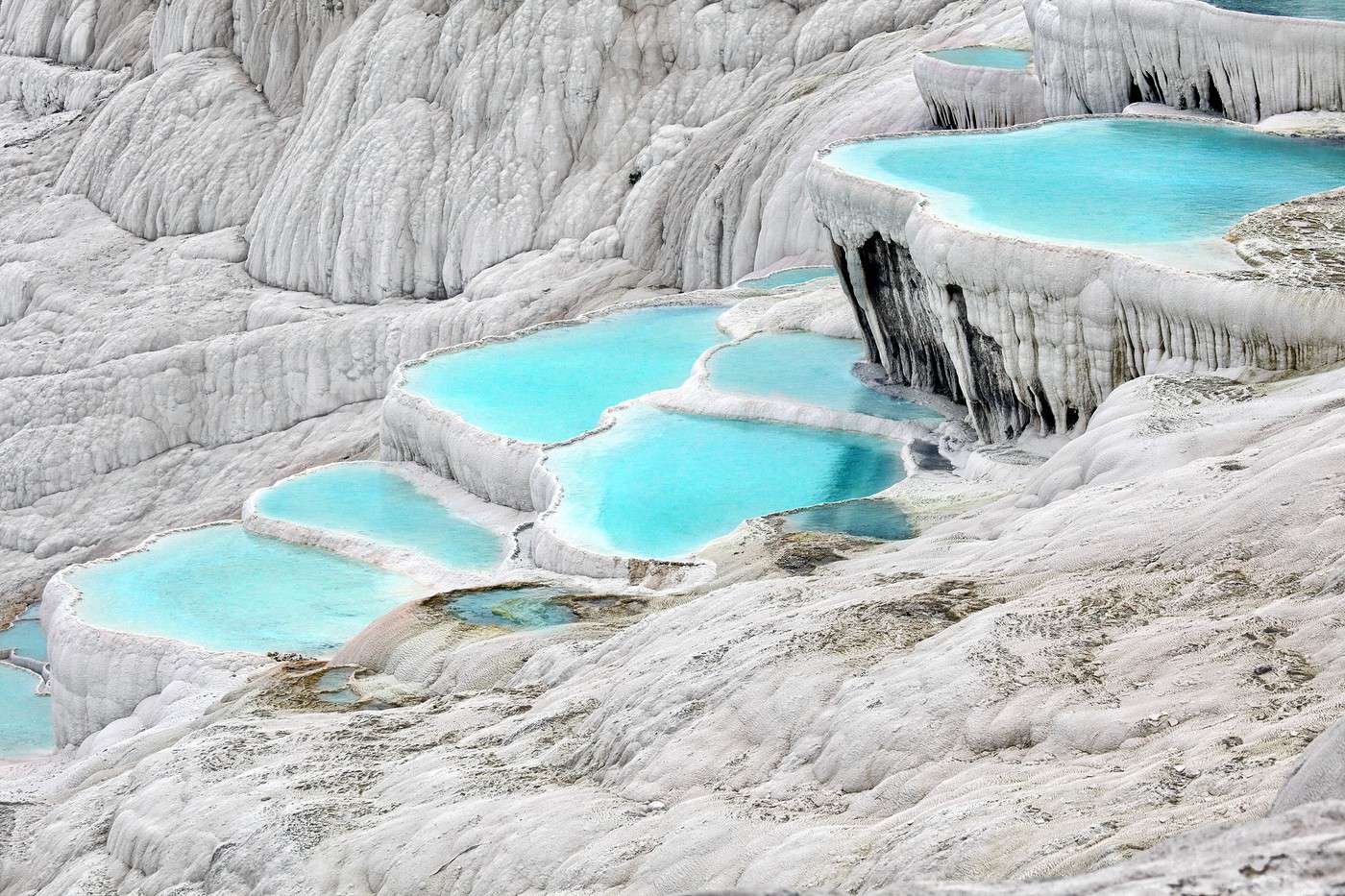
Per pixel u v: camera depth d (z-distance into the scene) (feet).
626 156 185.16
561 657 59.21
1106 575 45.29
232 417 181.06
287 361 180.75
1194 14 102.53
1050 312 72.18
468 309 171.73
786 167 150.61
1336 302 61.26
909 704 39.50
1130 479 56.08
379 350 178.60
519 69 191.01
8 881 60.90
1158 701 35.76
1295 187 81.66
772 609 51.96
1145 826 28.84
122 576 96.63
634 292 164.45
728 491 84.02
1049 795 32.22
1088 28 113.50
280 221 203.72
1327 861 16.28
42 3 292.61
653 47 190.29
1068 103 117.91
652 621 56.90
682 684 47.19
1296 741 30.99
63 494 178.29
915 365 94.17
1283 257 68.18
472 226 187.01
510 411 104.88
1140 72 109.81
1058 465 61.87
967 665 39.86
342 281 194.39
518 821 43.29
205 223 221.05
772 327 114.93
